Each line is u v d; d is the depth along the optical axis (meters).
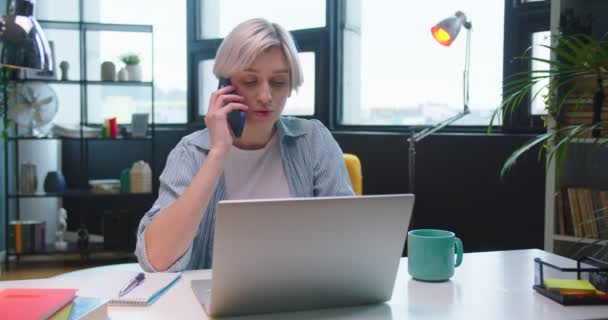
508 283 1.29
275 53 1.54
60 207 5.00
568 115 2.61
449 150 3.61
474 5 3.55
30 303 0.89
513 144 3.35
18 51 1.64
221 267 1.00
